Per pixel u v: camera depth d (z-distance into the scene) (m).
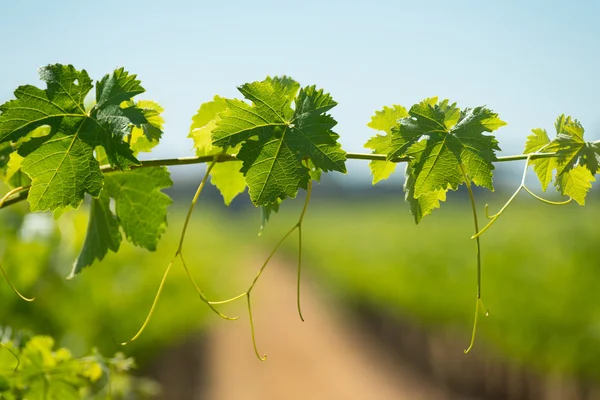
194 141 1.54
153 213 1.61
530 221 14.09
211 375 11.87
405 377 12.18
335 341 15.48
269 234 47.03
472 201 1.54
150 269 7.90
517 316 8.45
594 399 7.33
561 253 9.63
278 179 1.26
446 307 10.94
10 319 3.84
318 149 1.26
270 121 1.27
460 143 1.33
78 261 1.67
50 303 4.32
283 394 11.13
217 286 14.60
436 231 19.58
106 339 5.82
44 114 1.22
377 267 16.64
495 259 11.16
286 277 29.44
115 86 1.26
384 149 1.52
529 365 8.36
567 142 1.42
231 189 1.68
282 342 15.23
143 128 1.40
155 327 7.21
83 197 1.24
